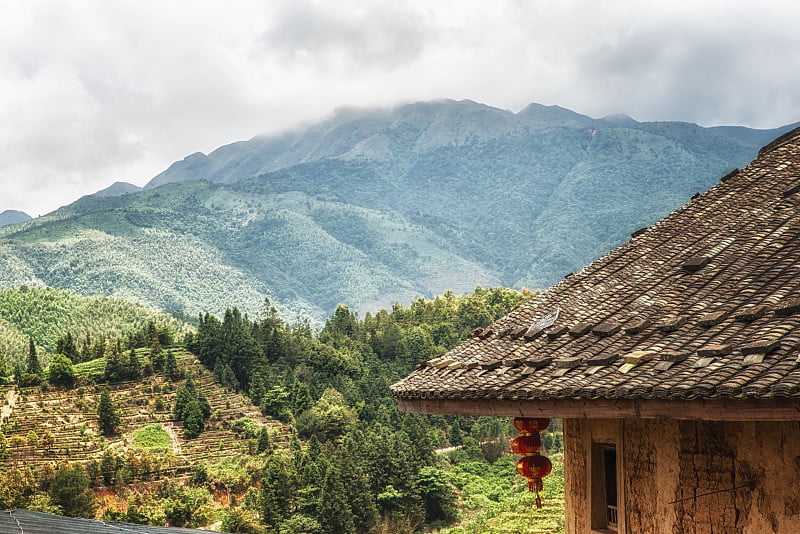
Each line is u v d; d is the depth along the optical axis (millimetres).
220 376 108562
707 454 6938
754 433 6516
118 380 103500
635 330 7199
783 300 6551
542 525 56406
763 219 8828
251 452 89375
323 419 96812
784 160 10359
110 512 69500
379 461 77375
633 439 7840
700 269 8125
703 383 5609
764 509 6430
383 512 75250
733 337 6230
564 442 9359
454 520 76938
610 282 8820
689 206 10164
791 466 6234
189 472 82062
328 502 70312
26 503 70250
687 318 7020
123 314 174250
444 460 90438
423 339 135750
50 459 81062
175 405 96562
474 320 147500
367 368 124312
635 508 7785
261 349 114812
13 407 92750
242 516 69938
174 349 114875
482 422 103500
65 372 100375
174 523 71375
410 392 8500
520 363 7723
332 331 141125
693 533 7035
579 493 8945
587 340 7531
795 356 5500
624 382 6211
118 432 91188
